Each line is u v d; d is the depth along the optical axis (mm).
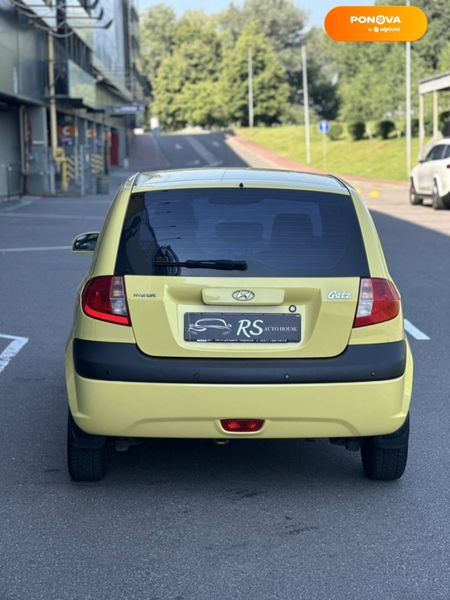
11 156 33938
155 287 4422
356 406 4422
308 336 4438
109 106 62906
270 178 4938
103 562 3932
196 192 4688
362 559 3969
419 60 61406
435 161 25656
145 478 5043
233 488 4895
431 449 5562
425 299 11273
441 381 7289
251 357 4406
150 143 97688
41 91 34875
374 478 4969
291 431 4445
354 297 4469
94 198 34406
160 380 4352
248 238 4535
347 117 78375
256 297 4410
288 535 4238
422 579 3771
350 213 4695
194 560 3953
